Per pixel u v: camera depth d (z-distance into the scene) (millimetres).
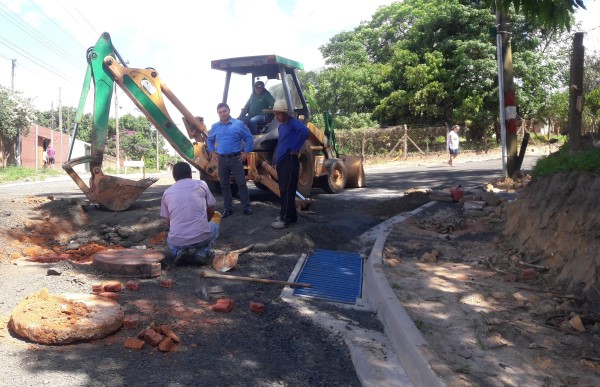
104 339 3795
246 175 9312
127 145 56438
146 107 8492
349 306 4906
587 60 8695
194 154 9109
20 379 3137
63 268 5473
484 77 26438
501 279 5277
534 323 4141
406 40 30953
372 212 9109
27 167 32281
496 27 11375
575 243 5145
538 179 6797
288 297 5016
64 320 3768
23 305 3990
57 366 3328
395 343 3980
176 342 3787
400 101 28859
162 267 5641
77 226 7445
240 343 3908
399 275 5391
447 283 5133
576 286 4734
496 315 4297
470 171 16812
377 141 27188
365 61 33906
